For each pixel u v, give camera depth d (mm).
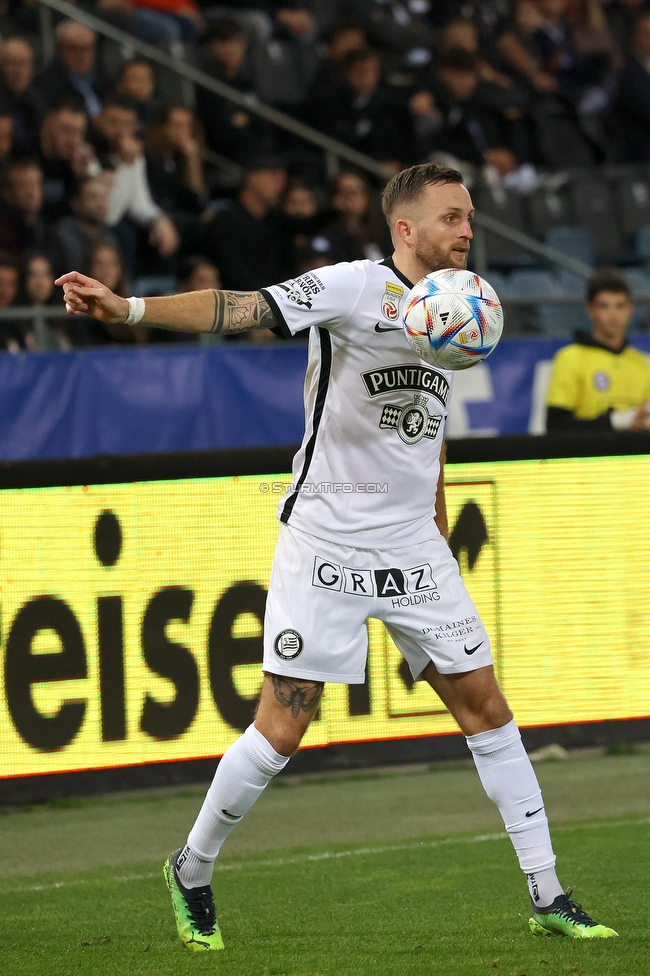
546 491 22406
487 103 42188
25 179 31641
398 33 45875
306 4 47969
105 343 29984
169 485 20719
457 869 16406
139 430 27188
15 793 20094
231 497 21031
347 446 12438
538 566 22391
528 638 22391
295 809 20672
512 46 45219
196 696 20875
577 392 26859
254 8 47031
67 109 33219
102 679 20438
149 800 21406
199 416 27625
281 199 34938
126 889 15953
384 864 16844
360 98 40125
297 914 14320
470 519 21938
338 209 34875
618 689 22953
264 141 39375
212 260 32906
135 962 12125
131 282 33062
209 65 40938
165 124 35000
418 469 12664
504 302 32594
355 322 12141
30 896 15648
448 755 22172
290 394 28328
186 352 27625
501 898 14719
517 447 22188
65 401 26672
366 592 12469
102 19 40469
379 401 12328
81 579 20312
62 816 20297
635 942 12219
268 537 21219
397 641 12977
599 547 22750
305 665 12344
